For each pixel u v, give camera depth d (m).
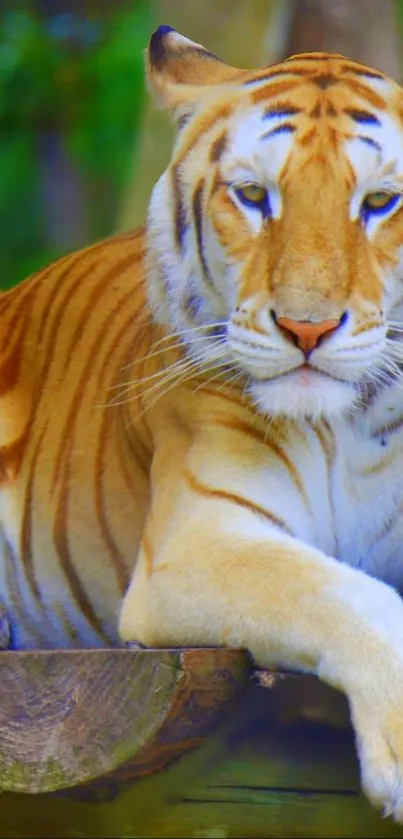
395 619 5.87
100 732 5.82
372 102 6.70
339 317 6.29
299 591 6.04
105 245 8.51
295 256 6.32
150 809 6.15
